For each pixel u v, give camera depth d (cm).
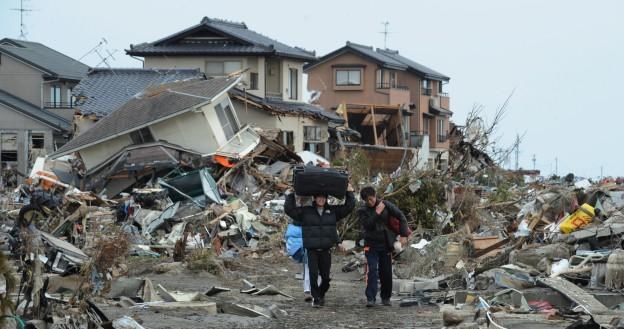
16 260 2023
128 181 4969
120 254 1767
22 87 7769
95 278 1644
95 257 1655
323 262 1891
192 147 5144
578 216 2497
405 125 8725
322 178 1877
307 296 1967
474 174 4069
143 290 1847
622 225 2275
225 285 2238
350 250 2873
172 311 1714
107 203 3969
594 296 1744
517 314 1605
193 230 3178
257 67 7050
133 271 2412
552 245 2230
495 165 4175
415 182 3177
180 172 4841
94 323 1405
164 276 2377
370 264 1888
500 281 1934
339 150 6769
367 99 8706
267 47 6950
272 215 3625
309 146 6788
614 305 1742
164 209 3559
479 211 3450
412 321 1689
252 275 2472
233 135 5394
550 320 1534
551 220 2778
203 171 4012
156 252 2864
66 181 5025
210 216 3331
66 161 5200
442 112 10119
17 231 2239
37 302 1404
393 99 8675
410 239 2875
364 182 3566
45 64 7856
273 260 2783
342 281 2398
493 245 2484
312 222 1883
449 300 1923
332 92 8762
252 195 4372
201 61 7069
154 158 4856
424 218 3144
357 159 4894
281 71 7212
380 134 8362
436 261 2367
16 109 7225
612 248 2234
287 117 6481
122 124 5159
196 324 1586
